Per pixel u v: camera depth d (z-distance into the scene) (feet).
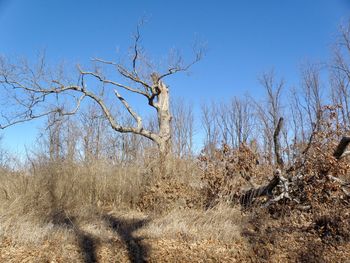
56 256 22.26
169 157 41.88
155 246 24.54
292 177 33.30
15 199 29.45
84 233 25.75
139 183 37.42
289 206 32.17
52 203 31.71
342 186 32.68
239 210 32.53
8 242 23.30
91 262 22.21
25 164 34.22
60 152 38.04
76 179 35.81
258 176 35.24
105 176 37.09
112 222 29.53
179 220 29.37
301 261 24.03
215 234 26.81
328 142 32.45
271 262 23.82
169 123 61.46
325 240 26.50
